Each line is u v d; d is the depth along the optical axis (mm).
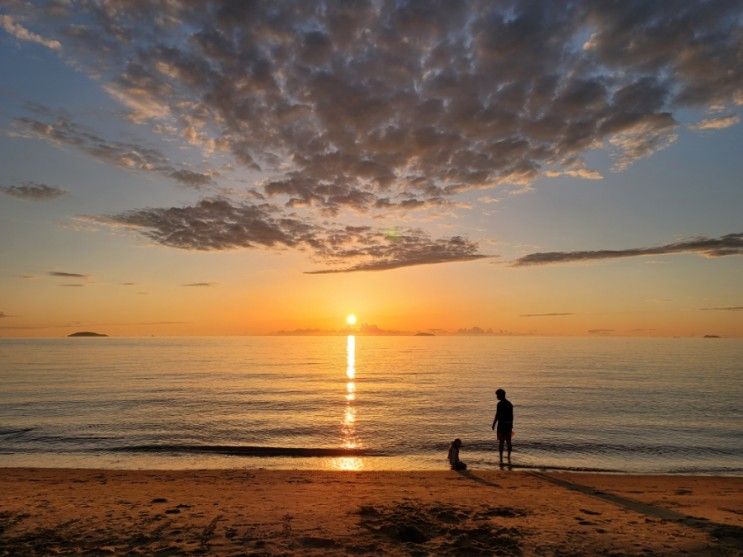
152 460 18500
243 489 11359
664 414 33750
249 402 39938
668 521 8477
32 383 56938
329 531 7508
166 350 190000
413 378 67688
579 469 16781
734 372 79562
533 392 49000
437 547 6809
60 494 10680
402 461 18312
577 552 6668
